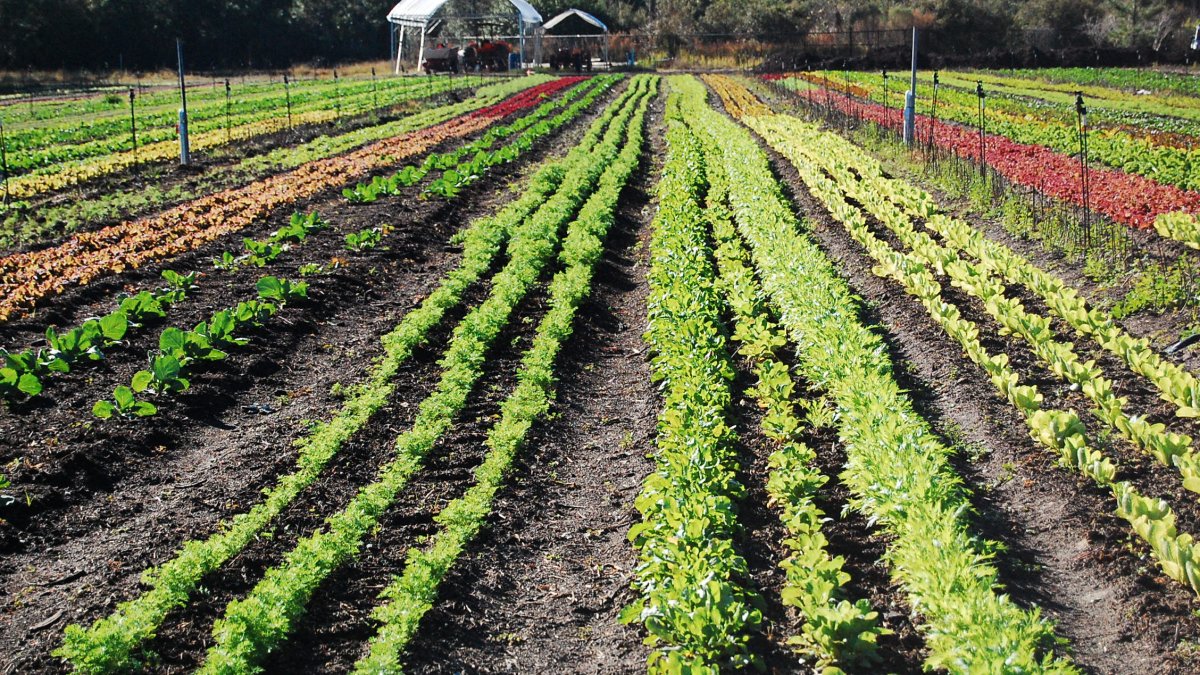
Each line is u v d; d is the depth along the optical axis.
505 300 14.88
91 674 6.80
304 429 10.91
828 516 8.70
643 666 7.03
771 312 14.02
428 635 7.41
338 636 7.42
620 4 101.00
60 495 9.32
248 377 12.27
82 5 73.44
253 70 80.31
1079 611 7.35
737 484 8.94
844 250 17.78
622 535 8.90
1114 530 8.13
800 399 10.95
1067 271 15.42
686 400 10.36
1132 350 11.38
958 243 17.14
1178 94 43.41
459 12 74.00
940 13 80.00
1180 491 8.62
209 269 16.73
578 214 21.30
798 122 33.50
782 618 7.36
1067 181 20.25
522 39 72.56
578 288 15.15
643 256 18.39
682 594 7.00
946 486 8.43
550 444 10.74
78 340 12.43
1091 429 9.98
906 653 6.90
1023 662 6.12
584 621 7.71
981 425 10.35
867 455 9.02
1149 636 6.93
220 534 8.62
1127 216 16.92
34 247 18.25
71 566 8.29
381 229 18.92
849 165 24.95
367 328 14.32
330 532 8.67
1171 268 14.27
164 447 10.47
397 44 88.38
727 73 69.38
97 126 36.94
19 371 11.67
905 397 10.47
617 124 35.69
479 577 8.23
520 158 28.66
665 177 24.25
